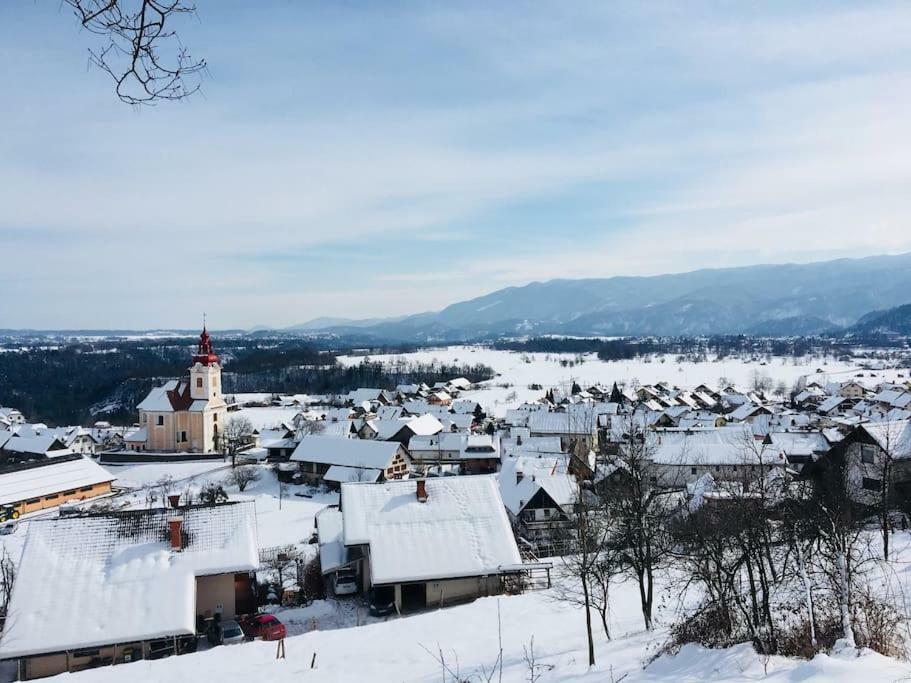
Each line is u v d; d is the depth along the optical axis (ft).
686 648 57.67
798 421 384.47
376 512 131.95
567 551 164.96
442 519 130.72
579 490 94.38
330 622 119.44
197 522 120.06
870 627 50.96
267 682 72.18
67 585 104.63
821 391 575.79
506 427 416.87
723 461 233.96
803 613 59.21
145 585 106.42
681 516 121.70
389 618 118.42
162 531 117.29
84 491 283.79
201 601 113.50
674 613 92.02
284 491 289.94
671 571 120.26
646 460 151.43
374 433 397.80
